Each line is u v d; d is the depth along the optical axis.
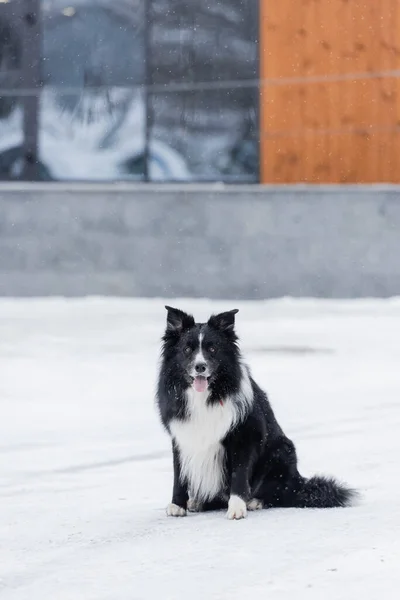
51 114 20.94
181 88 20.61
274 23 20.25
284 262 20.44
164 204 20.58
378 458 7.55
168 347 6.29
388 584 4.21
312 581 4.30
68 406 10.41
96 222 20.72
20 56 20.86
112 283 20.75
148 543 5.21
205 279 20.58
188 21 20.47
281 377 11.88
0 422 9.59
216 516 6.01
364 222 20.23
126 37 20.64
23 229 20.81
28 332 15.80
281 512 6.00
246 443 6.08
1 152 21.06
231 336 6.23
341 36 20.19
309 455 7.74
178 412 6.13
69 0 20.69
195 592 4.23
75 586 4.43
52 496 6.65
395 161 20.33
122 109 20.80
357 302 19.72
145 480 7.16
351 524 5.41
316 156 20.48
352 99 20.28
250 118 20.55
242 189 20.41
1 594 4.39
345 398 10.52
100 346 14.50
